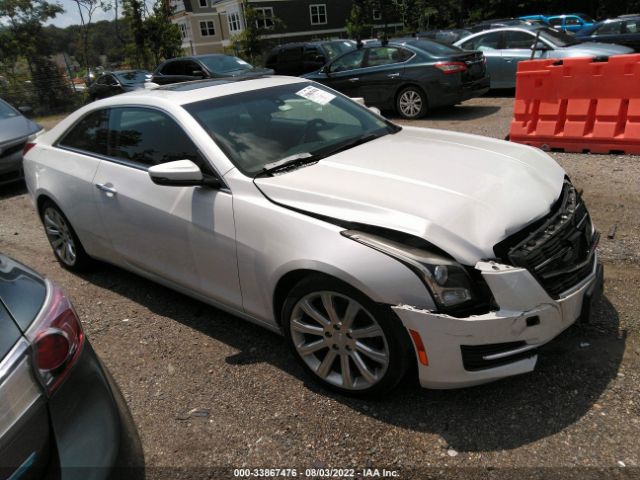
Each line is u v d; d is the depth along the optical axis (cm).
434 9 3312
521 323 237
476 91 1009
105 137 392
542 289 241
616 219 457
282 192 285
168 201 330
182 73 1410
